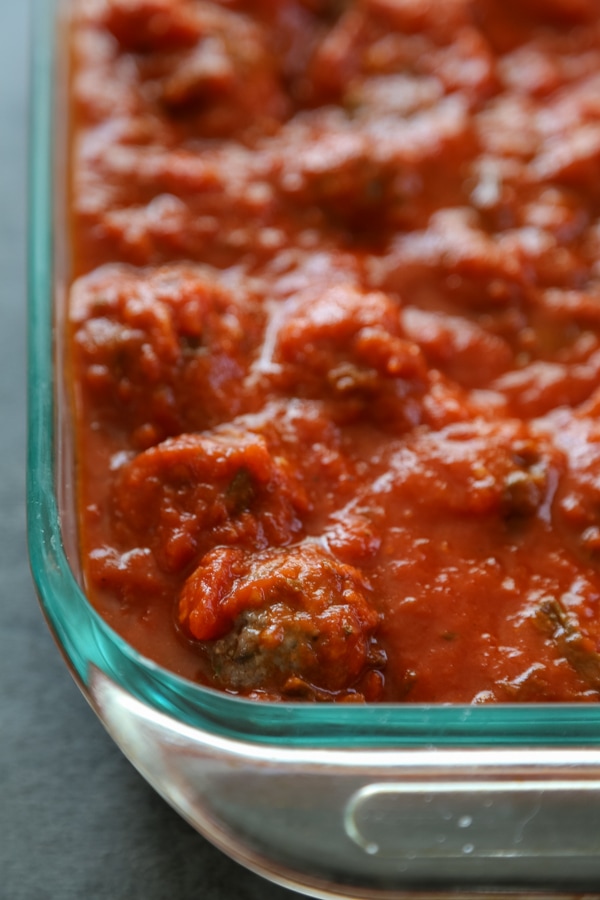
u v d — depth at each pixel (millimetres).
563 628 489
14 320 592
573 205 587
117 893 479
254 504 495
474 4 635
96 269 551
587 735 456
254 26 618
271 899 479
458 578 495
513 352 556
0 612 529
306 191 577
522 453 516
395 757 455
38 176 532
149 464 495
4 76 657
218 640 475
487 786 457
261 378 525
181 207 564
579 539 506
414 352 524
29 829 489
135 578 488
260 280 559
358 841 453
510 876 456
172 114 594
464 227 574
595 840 456
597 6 642
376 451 518
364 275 564
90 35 599
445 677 481
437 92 614
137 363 512
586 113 607
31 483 471
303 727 448
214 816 451
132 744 451
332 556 494
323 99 618
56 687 516
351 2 627
